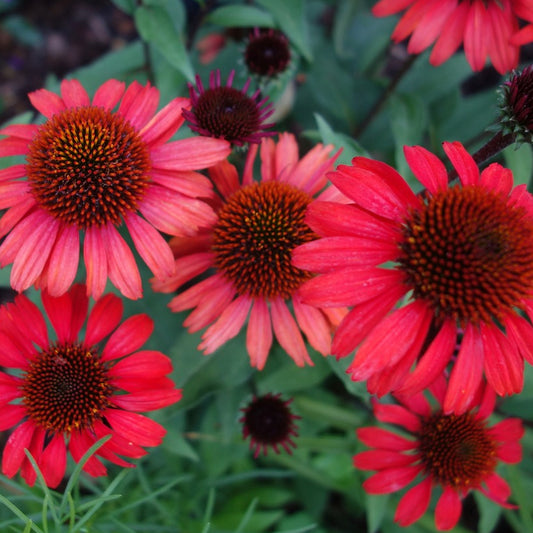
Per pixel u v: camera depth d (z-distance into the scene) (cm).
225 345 49
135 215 44
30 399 45
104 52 85
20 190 44
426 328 41
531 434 56
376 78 65
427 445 49
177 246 46
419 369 40
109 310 45
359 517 60
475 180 42
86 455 41
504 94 45
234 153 48
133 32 87
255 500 48
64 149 44
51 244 44
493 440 49
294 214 46
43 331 46
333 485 55
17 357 45
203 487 53
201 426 54
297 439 54
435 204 41
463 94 84
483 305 40
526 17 49
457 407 40
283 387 51
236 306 46
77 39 85
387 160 65
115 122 44
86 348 45
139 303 52
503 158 51
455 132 64
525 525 55
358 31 76
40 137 44
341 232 41
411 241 40
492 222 41
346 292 40
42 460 44
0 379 45
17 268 43
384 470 49
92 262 44
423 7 50
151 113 46
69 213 44
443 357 40
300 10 54
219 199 47
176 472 54
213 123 46
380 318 40
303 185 48
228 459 54
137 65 58
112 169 44
